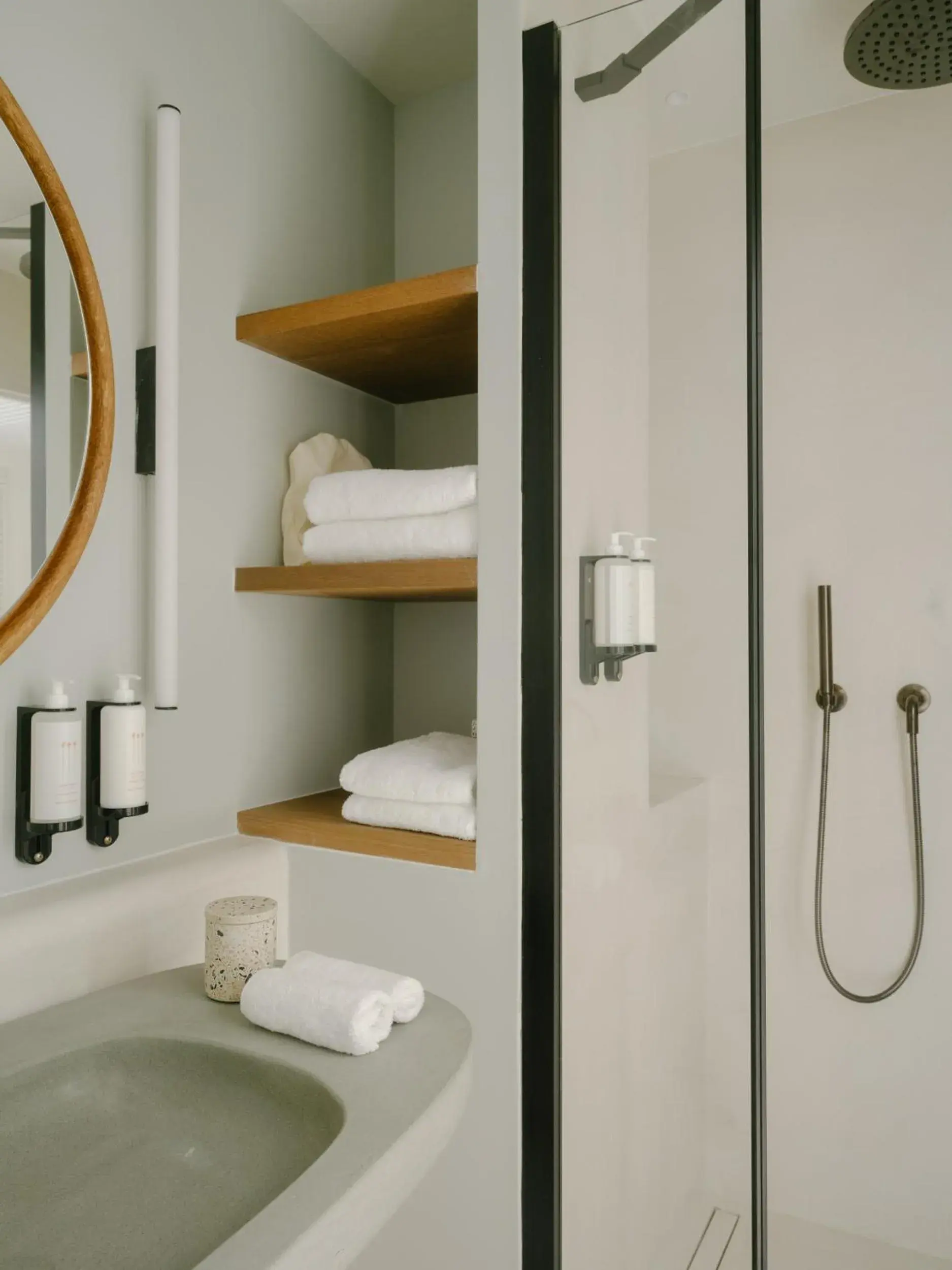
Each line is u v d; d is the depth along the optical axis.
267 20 1.28
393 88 1.55
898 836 1.22
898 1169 1.21
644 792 1.15
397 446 1.60
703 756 1.13
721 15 1.08
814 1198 1.24
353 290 1.47
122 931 0.94
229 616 1.21
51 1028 0.77
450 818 1.08
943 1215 1.19
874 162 1.18
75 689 0.98
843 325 1.22
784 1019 1.27
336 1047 0.69
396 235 1.59
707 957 1.13
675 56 1.10
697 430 1.12
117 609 1.03
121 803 0.96
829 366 1.24
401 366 1.35
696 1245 1.13
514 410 1.05
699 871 1.13
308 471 1.29
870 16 1.07
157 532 1.02
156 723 1.09
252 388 1.25
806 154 1.22
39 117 0.94
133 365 1.06
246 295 1.23
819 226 1.22
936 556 1.20
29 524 0.90
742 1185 1.12
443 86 1.54
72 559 0.93
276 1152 0.65
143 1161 0.68
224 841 1.18
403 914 1.10
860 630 1.24
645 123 1.12
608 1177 1.15
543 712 1.04
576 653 1.08
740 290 1.09
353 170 1.48
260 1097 0.69
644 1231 1.16
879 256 1.19
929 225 1.16
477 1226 1.06
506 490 1.05
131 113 1.05
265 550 1.27
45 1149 0.70
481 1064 1.06
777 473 1.28
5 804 0.90
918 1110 1.21
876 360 1.21
